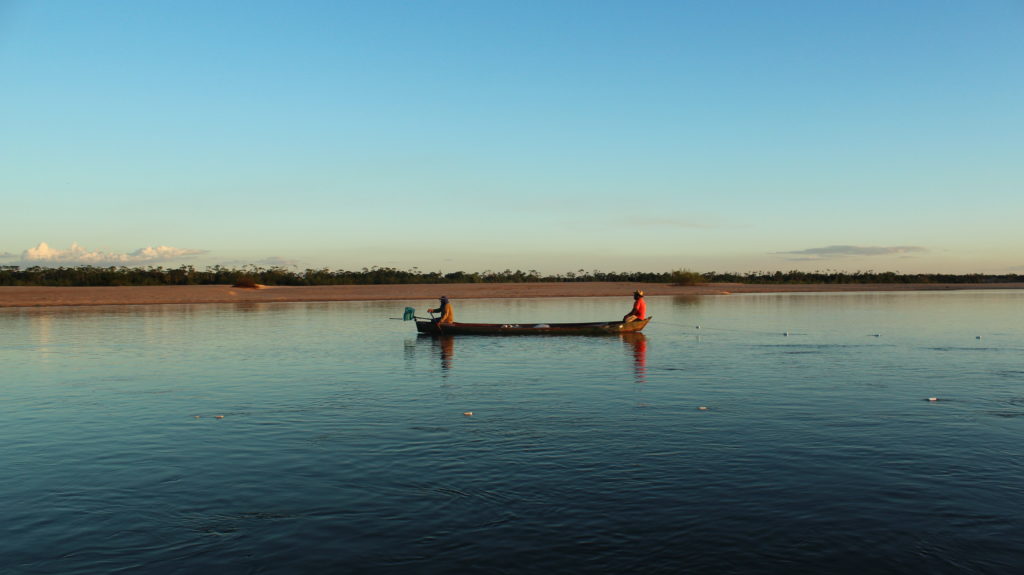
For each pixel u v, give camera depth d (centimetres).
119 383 2322
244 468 1345
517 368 2598
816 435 1537
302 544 1004
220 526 1070
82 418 1788
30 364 2791
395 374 2473
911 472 1276
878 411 1778
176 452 1459
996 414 1739
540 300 8588
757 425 1634
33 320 5256
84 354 3106
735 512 1095
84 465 1377
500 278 14150
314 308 6925
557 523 1062
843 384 2181
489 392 2094
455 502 1152
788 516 1079
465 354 3039
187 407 1916
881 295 9475
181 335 3997
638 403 1903
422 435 1570
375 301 8394
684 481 1237
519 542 1000
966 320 4725
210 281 11844
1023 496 1152
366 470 1323
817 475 1263
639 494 1176
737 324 4534
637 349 3178
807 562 934
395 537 1022
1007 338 3519
